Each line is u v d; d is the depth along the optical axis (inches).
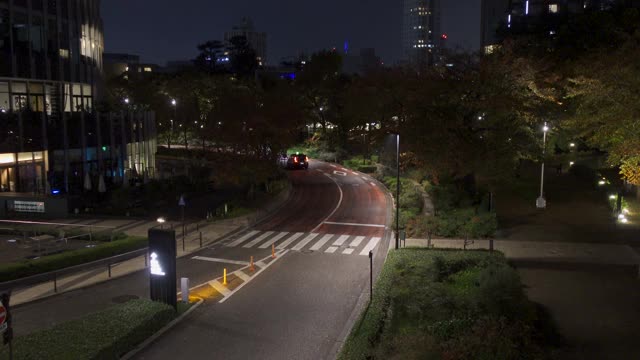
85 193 1630.2
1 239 1128.2
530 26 2395.4
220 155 1681.8
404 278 784.9
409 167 2021.4
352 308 757.3
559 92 1378.0
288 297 808.9
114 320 650.2
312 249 1120.2
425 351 502.3
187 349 622.2
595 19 1745.8
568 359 541.0
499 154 1235.2
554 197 1565.0
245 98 1777.8
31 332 636.7
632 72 900.0
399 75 2073.1
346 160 2834.6
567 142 2030.0
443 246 1061.8
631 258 940.0
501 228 1197.7
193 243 1166.3
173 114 3206.2
